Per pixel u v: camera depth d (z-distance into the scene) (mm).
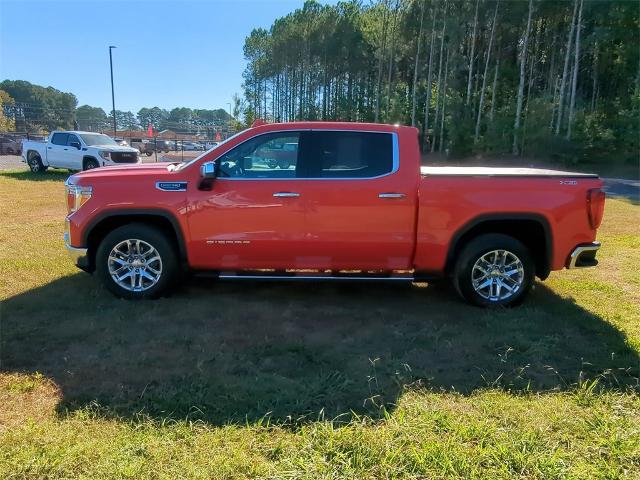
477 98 38438
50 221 9258
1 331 4129
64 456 2479
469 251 4789
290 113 70375
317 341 4066
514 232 5094
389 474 2389
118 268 4961
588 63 40219
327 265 4852
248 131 4805
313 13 59812
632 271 6297
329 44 56531
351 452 2543
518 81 39938
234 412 2932
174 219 4766
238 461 2469
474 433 2723
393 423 2820
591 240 4820
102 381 3309
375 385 3307
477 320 4574
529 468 2443
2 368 3477
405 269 4871
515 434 2730
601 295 5359
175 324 4375
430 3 39125
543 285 5719
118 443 2602
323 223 4707
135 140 49219
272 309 4828
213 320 4496
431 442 2631
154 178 4805
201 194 4730
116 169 5207
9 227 8609
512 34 39188
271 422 2820
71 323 4336
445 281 5867
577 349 3920
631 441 2650
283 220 4711
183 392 3154
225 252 4824
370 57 53031
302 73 65188
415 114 41312
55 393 3145
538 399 3139
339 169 4746
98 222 4828
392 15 42500
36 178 17297
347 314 4727
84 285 5402
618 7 33125
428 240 4727
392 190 4664
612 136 31469
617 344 3992
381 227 4707
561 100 33250
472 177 4672
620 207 12867
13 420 2828
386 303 5070
